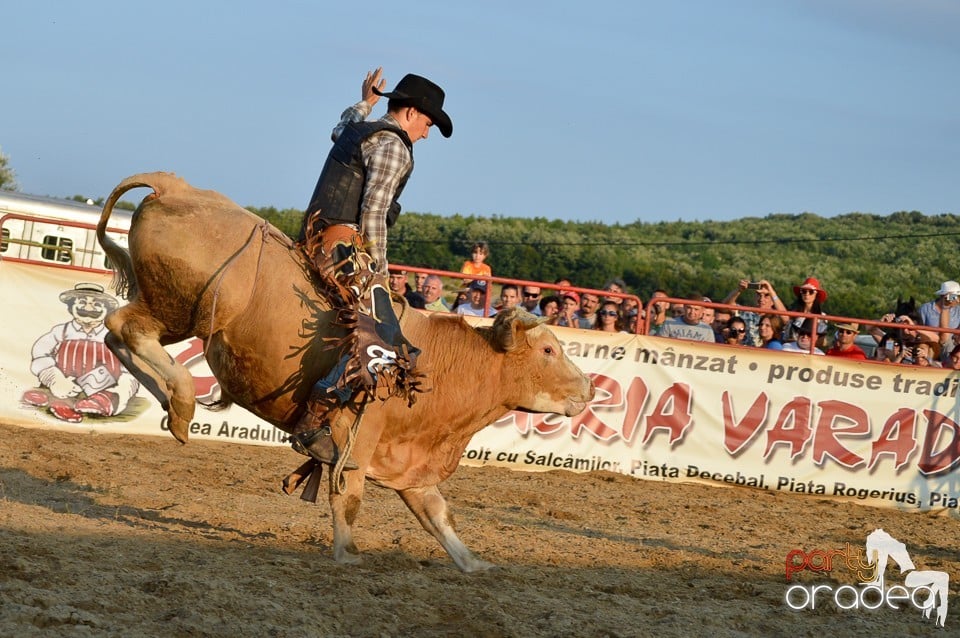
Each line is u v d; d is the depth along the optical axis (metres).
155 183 13.37
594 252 133.12
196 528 16.38
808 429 27.97
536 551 17.31
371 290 13.77
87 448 23.69
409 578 13.64
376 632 11.21
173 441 25.89
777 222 174.25
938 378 28.39
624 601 13.94
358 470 14.08
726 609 14.12
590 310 30.16
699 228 167.00
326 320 13.52
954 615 15.12
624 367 27.52
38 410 25.52
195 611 10.66
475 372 14.68
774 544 20.53
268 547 15.27
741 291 31.83
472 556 14.97
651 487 26.67
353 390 13.31
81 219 39.50
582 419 27.36
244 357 13.41
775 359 27.98
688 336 29.69
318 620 11.27
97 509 17.11
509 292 27.83
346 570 13.76
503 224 144.25
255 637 10.39
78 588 10.91
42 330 25.59
